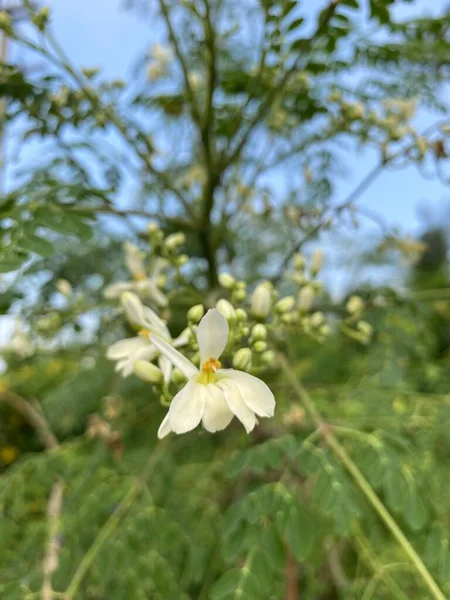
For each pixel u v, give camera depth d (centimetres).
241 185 18
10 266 10
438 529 12
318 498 11
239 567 10
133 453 18
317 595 18
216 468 19
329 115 18
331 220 16
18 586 13
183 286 16
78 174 16
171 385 13
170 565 14
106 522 14
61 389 22
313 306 18
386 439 13
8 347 20
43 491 17
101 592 13
